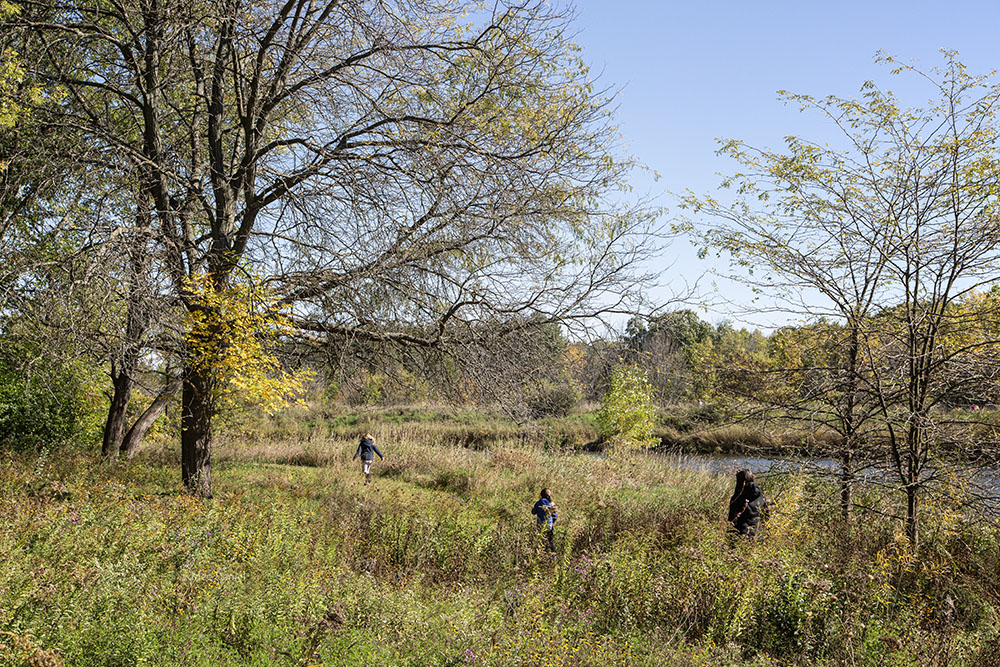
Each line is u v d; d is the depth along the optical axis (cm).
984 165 848
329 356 1302
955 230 870
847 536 881
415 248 1179
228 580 636
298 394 1252
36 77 1184
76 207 1177
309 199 1210
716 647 618
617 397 2217
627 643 609
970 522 877
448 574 877
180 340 1128
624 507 1288
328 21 1280
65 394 1592
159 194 1278
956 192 864
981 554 853
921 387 923
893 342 928
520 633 584
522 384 1292
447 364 1325
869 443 984
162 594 591
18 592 536
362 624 598
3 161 1143
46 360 1171
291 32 1246
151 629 523
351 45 1264
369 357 1317
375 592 662
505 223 1191
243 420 2041
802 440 1068
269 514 979
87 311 1048
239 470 1716
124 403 1714
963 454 906
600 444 2727
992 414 926
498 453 2008
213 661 512
